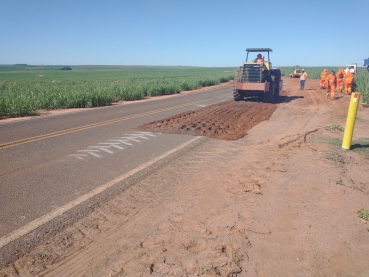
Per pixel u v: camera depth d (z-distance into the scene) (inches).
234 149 293.9
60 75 3361.2
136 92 850.1
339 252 129.5
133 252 129.5
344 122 426.3
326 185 197.5
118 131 373.1
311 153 267.1
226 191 190.5
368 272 117.9
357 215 160.6
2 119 476.7
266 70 705.0
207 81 1558.8
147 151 285.0
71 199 181.8
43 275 116.6
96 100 679.7
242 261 122.8
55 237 142.0
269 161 248.8
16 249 132.5
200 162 252.7
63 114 529.7
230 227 147.3
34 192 190.9
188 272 116.1
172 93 1059.9
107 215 163.0
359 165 239.6
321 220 154.3
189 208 168.6
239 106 633.6
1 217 159.3
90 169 233.9
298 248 131.6
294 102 713.6
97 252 130.5
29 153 273.7
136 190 195.6
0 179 210.8
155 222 154.2
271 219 155.0
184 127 398.3
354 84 935.7
